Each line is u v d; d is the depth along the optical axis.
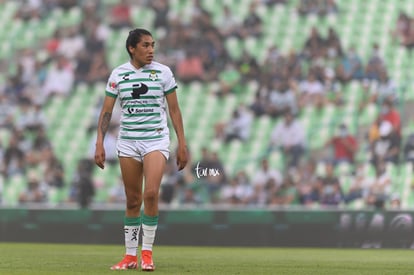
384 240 48.66
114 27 78.00
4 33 79.38
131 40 23.78
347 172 64.19
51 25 79.12
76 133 71.69
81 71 75.62
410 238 48.38
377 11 75.94
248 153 67.56
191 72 73.56
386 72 71.31
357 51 73.06
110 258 32.62
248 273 24.55
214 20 76.88
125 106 24.06
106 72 75.69
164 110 24.28
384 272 26.20
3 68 77.00
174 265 28.08
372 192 62.78
